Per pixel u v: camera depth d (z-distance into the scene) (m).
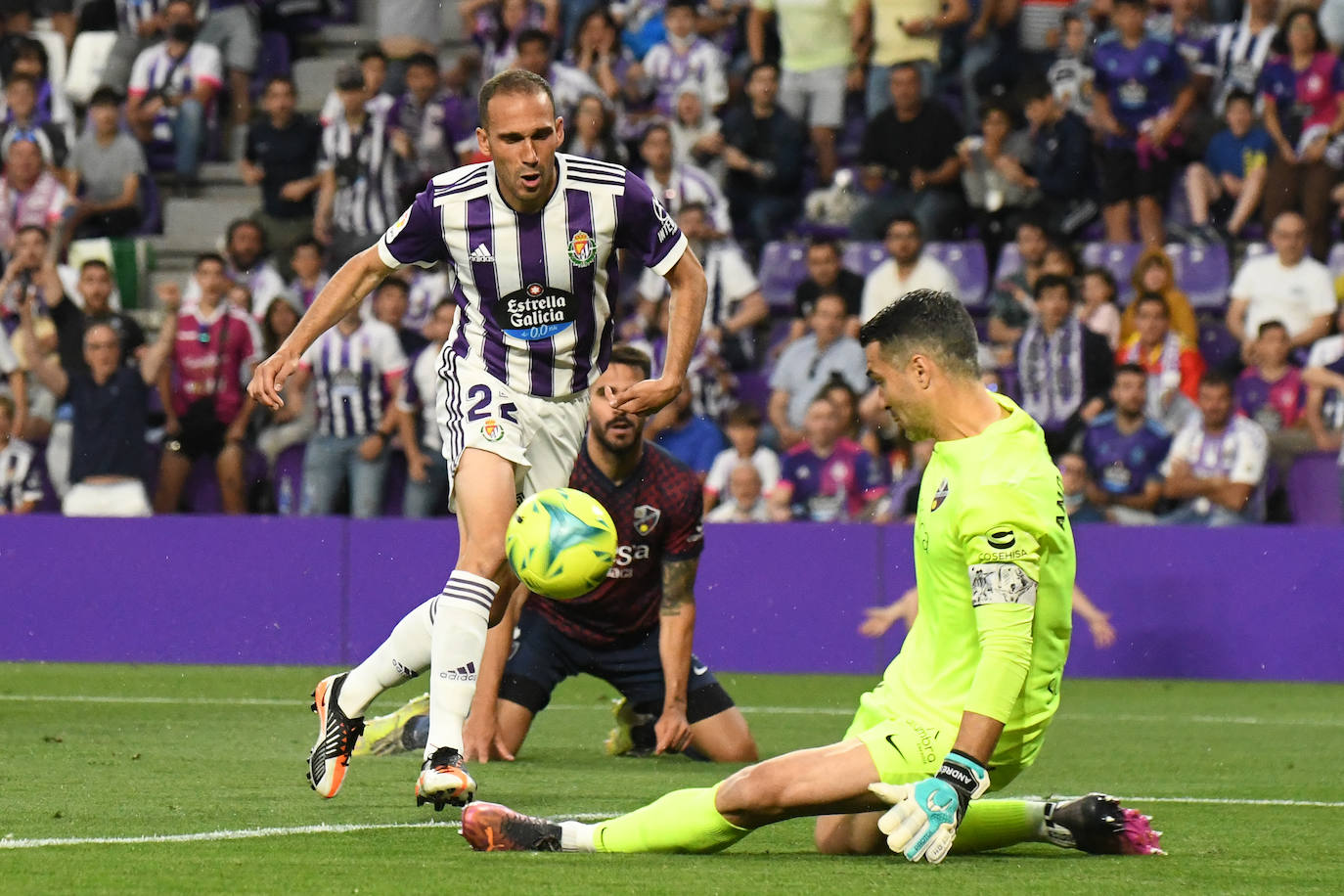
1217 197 46.22
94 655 39.62
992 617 12.09
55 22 54.72
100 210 49.91
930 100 45.28
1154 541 37.09
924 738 12.56
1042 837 13.83
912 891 11.41
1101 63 46.12
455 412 16.03
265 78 54.34
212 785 18.52
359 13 56.00
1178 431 39.19
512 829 13.42
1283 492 40.22
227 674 36.47
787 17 48.41
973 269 44.53
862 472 39.09
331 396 40.75
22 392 44.28
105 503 41.41
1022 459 12.38
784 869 12.41
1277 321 40.81
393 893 11.27
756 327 45.50
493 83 15.34
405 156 47.16
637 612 22.38
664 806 13.22
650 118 48.03
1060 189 45.66
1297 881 12.37
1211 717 29.66
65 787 18.22
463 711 14.67
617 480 21.56
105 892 11.36
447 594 15.02
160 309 50.03
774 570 37.62
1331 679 36.50
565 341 16.06
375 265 15.95
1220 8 47.78
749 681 35.97
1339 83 46.03
